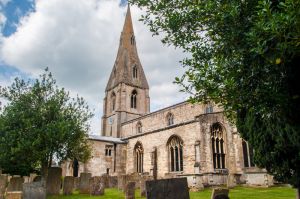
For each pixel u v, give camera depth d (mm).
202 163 31734
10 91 26188
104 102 70312
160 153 39750
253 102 7824
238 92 7695
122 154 46281
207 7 8031
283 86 7539
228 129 32938
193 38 9984
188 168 34625
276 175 12156
